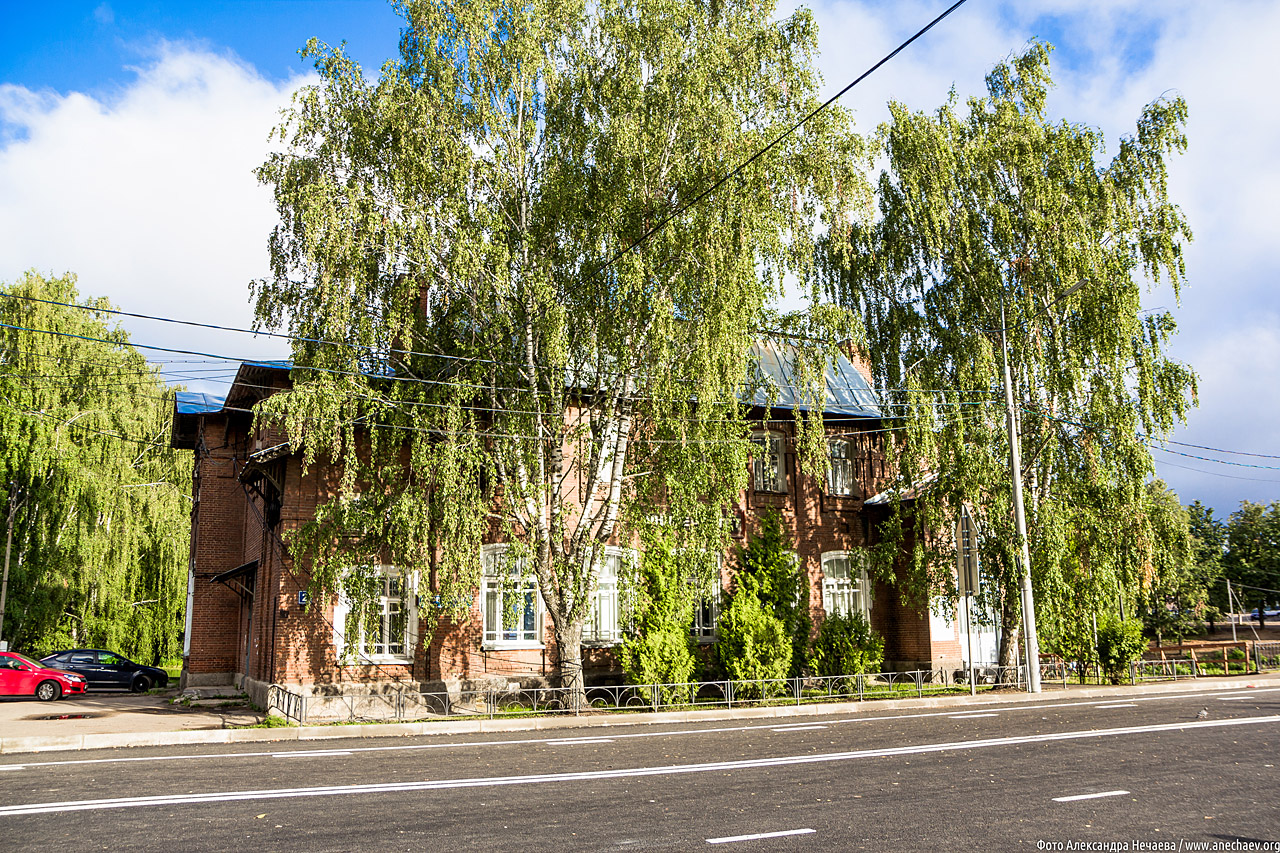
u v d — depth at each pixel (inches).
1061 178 928.3
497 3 732.7
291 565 786.2
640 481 778.8
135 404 1419.8
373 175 723.4
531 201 754.8
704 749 504.4
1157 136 934.4
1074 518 913.5
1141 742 499.5
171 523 1437.0
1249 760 431.2
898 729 594.2
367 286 710.5
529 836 283.1
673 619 842.2
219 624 1042.1
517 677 854.5
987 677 1055.6
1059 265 908.0
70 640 1454.2
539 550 769.6
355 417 732.0
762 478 1055.6
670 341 709.9
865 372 1225.4
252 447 916.6
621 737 583.8
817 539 1075.3
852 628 938.7
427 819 308.8
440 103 709.9
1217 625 2566.4
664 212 720.3
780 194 758.5
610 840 277.6
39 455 1243.8
